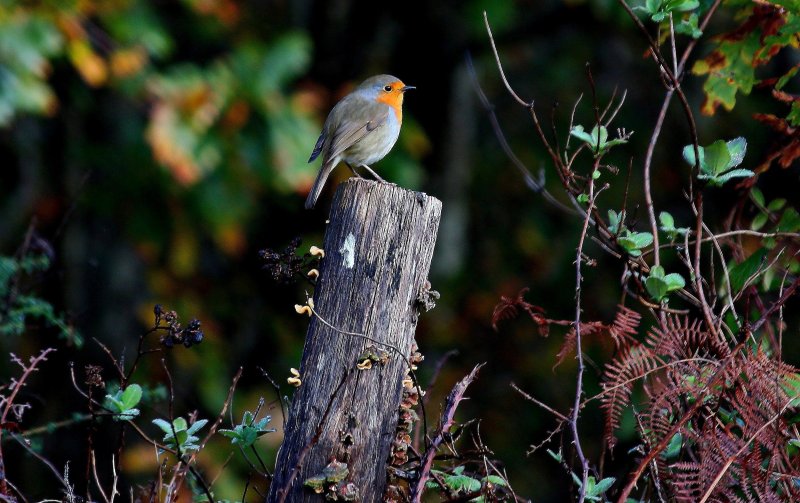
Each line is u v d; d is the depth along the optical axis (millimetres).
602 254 17000
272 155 13625
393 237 5320
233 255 16172
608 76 19406
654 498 5590
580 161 18188
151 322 14508
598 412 12539
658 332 5539
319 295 5352
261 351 16203
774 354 5750
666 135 18047
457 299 18125
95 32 12875
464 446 12547
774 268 6336
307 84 15172
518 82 19812
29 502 5984
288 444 5285
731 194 10055
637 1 10633
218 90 13250
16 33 11859
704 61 6863
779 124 6445
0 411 6195
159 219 14867
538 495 14789
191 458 5590
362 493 5188
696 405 5078
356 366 5230
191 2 14227
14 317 7414
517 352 17312
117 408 5602
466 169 18672
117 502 9789
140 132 14930
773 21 6555
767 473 5086
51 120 15016
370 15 16922
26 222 14688
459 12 16703
